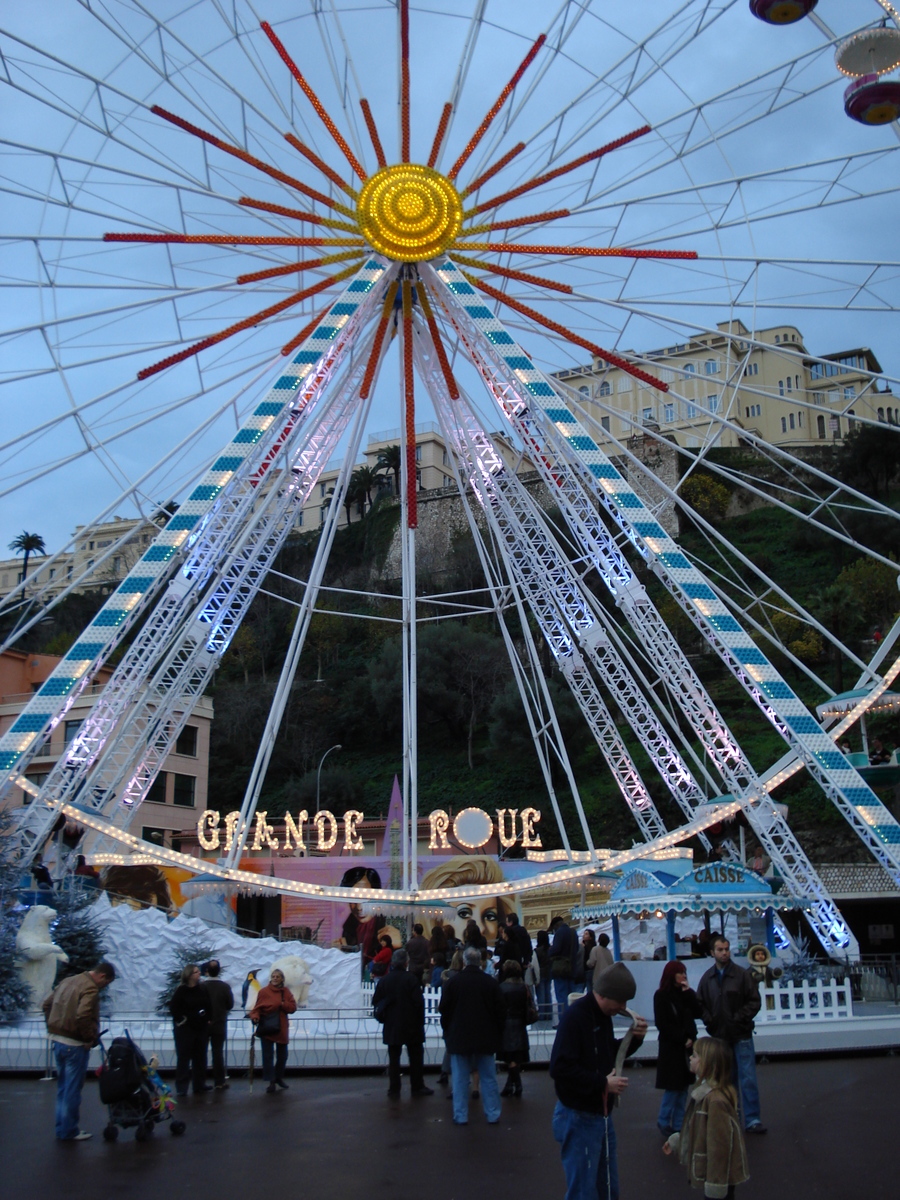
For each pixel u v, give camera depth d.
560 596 38.44
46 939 23.77
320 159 34.22
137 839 30.81
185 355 32.50
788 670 76.81
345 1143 12.62
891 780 40.81
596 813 69.12
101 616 29.91
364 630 95.94
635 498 32.25
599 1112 8.13
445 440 39.00
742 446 100.56
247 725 82.62
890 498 88.19
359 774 79.69
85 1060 13.27
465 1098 13.89
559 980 22.42
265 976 25.00
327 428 35.31
